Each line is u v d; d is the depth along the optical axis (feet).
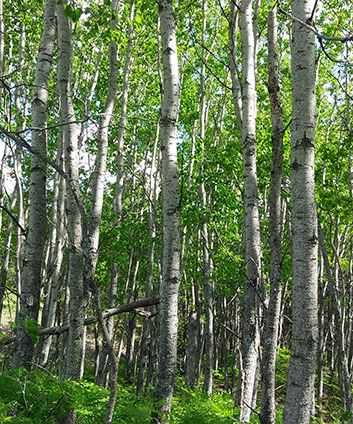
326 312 71.10
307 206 9.38
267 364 10.97
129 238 36.32
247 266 16.02
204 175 34.09
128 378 54.39
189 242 42.37
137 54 44.80
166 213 12.83
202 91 38.50
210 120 54.49
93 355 64.59
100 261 35.76
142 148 55.77
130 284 52.90
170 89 13.51
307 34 9.96
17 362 14.47
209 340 34.32
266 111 41.75
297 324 9.05
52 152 46.50
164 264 12.63
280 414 20.45
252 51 18.76
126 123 48.29
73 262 14.53
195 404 16.19
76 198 9.05
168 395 12.12
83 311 14.66
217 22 43.75
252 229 16.49
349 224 42.83
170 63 13.62
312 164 9.66
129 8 35.17
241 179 34.94
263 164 34.58
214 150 34.94
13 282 75.41
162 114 13.50
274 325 11.07
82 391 12.90
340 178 41.01
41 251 15.51
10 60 38.37
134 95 49.16
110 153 49.80
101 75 47.88
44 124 16.25
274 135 11.60
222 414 15.67
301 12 10.09
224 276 33.47
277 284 11.10
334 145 40.81
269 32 11.98
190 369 31.83
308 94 9.79
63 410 12.12
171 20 13.89
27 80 40.78
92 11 16.21
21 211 32.68
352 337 45.21
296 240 9.36
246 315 15.78
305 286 9.10
